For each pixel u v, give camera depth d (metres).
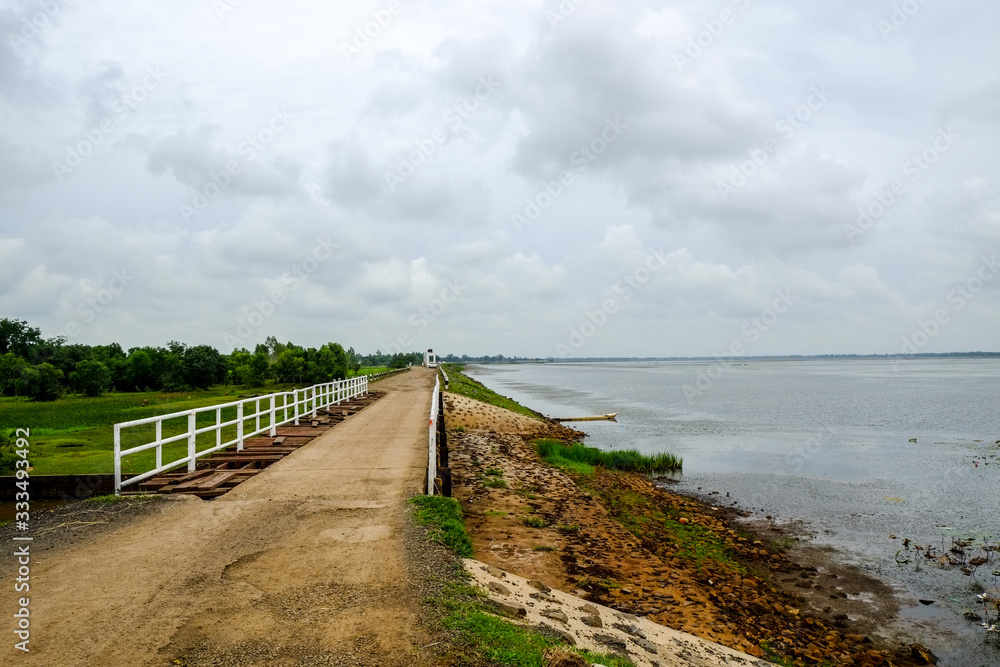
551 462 19.36
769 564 11.45
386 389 39.22
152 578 5.61
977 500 16.55
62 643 4.27
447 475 9.90
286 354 45.19
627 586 8.65
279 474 10.75
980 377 114.06
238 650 4.23
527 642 4.65
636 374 142.12
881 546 12.66
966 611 9.52
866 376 123.75
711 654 6.62
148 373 46.25
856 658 7.80
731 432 30.77
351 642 4.37
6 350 64.69
